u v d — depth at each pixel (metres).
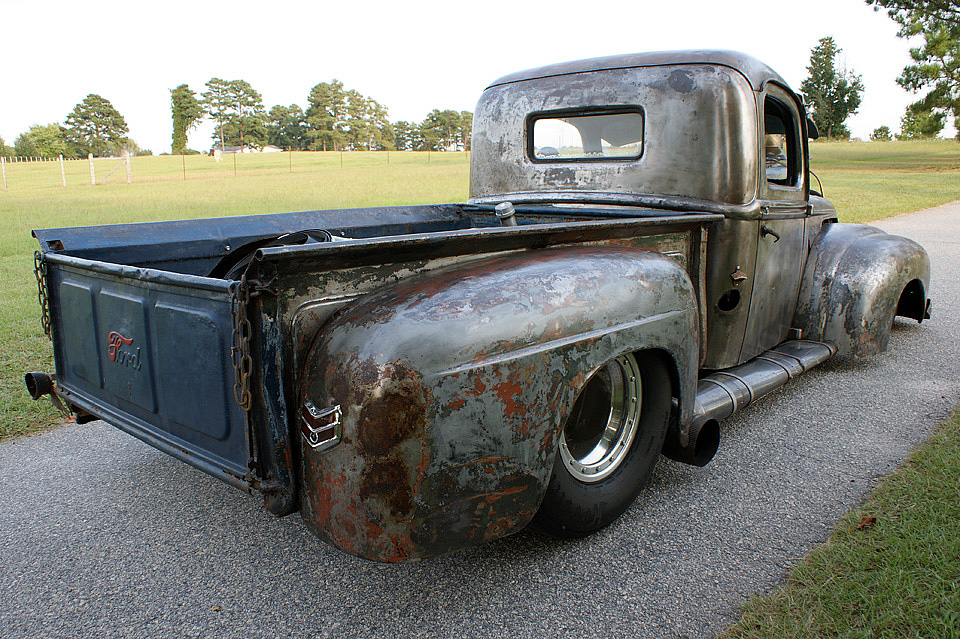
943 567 2.23
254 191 27.38
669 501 2.85
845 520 2.60
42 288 2.69
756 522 2.66
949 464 2.99
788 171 3.75
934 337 5.27
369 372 1.74
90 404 2.51
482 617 2.12
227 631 2.08
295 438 1.87
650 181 3.34
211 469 1.98
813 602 2.11
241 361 1.75
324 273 1.85
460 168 49.97
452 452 1.83
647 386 2.59
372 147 118.19
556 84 3.62
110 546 2.56
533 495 2.04
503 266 2.14
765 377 3.47
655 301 2.42
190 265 3.21
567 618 2.11
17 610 2.17
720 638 1.98
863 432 3.51
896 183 24.14
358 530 1.80
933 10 33.44
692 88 3.16
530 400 1.97
